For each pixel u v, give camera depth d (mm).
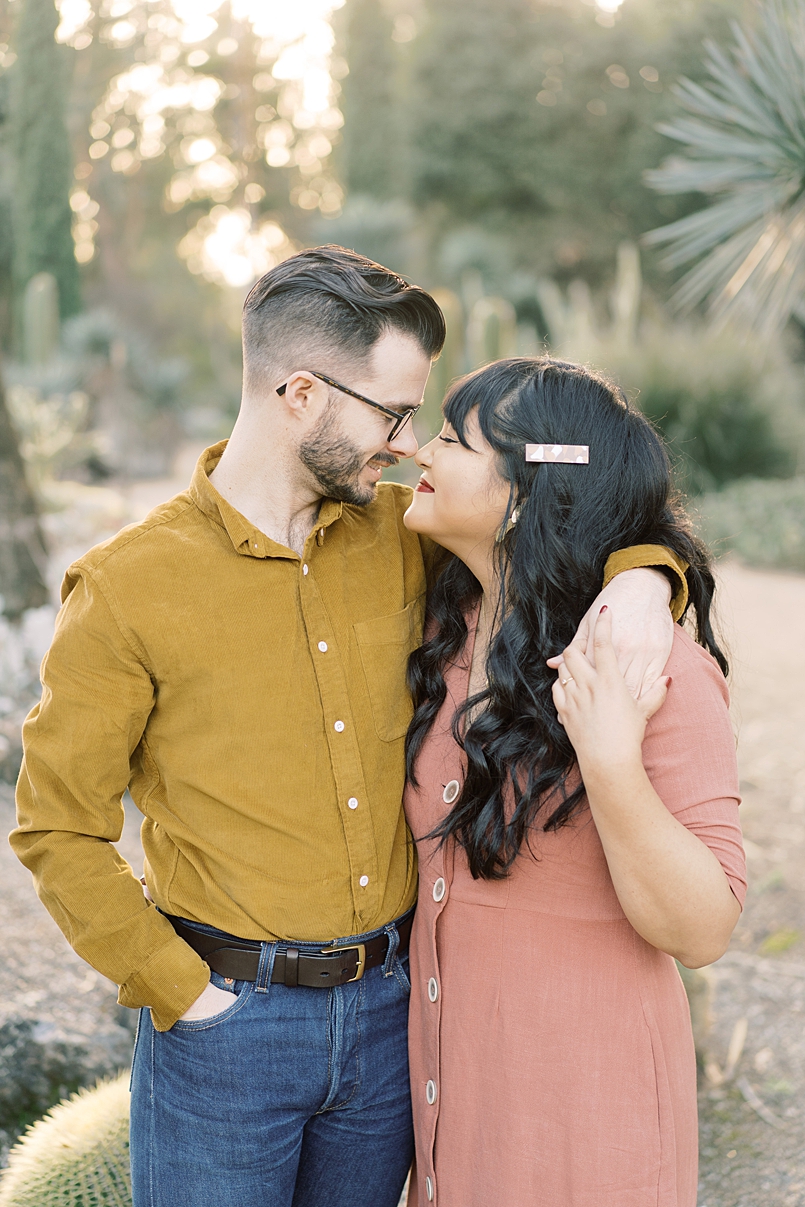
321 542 1404
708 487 10422
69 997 2576
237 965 1311
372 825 1366
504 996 1314
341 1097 1376
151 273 28188
